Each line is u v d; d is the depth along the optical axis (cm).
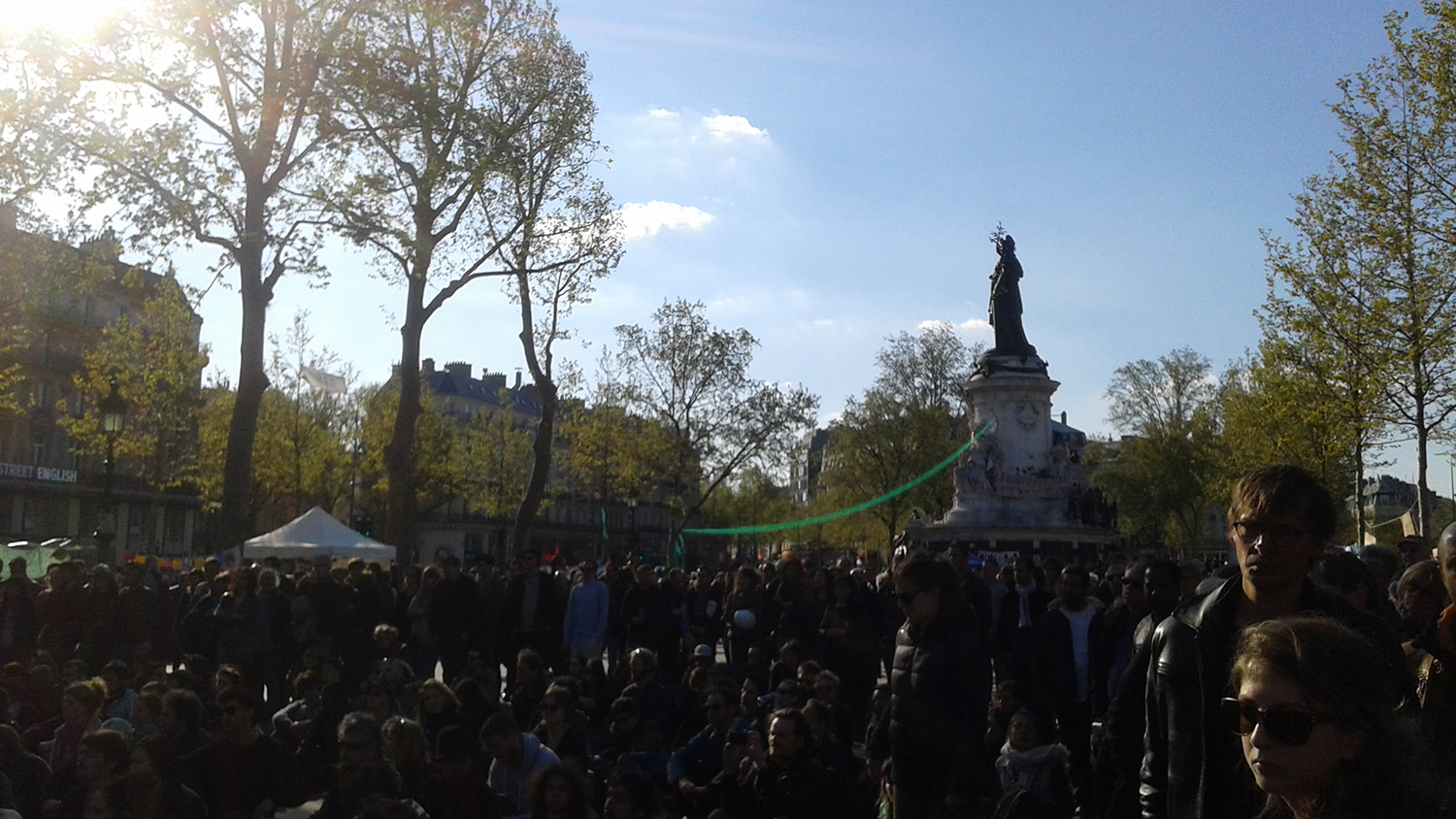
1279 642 297
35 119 2067
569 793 848
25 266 2584
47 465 5953
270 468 5691
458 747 890
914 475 6825
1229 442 5053
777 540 9450
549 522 10200
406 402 2805
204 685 1445
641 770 888
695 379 5812
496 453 7450
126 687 1311
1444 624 435
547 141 2811
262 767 969
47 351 5738
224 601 1717
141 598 1709
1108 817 577
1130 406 8050
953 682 670
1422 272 2758
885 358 7181
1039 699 1192
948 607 687
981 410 4591
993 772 800
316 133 2312
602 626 1855
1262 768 296
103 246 2242
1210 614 440
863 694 1462
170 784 855
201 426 5534
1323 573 621
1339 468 5084
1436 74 2647
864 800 880
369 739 905
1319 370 2972
